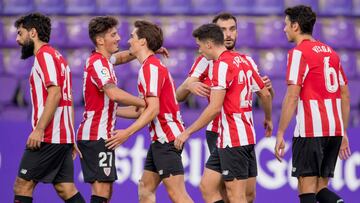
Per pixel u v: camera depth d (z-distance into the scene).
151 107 21.53
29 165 21.45
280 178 29.16
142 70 21.84
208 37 21.84
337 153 22.36
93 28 22.09
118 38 22.27
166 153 22.27
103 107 21.98
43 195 29.39
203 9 45.00
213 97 21.36
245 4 45.25
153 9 44.97
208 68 23.89
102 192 22.17
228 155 21.69
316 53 21.77
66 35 43.78
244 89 21.75
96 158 21.98
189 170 29.00
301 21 21.89
